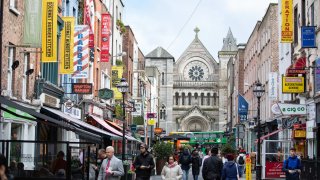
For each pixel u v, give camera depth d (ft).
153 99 298.35
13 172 46.44
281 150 111.24
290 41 112.68
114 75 151.12
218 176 67.21
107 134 88.74
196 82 398.42
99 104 124.26
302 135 108.17
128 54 189.16
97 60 127.95
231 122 295.48
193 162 100.42
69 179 40.81
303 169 85.92
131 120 189.98
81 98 110.01
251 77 220.02
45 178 34.96
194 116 390.63
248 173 85.71
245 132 225.97
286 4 112.78
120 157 119.75
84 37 94.89
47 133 88.43
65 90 99.81
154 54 394.52
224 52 392.47
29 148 67.05
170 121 386.73
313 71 103.81
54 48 74.43
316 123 100.17
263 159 104.42
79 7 109.60
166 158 133.59
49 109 81.35
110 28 142.92
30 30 69.26
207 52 401.08
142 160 69.62
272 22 159.94
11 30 70.49
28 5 69.41
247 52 238.68
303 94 110.63
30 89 78.59
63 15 96.07
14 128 74.33
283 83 104.73
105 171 55.52
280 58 145.07
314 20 105.70
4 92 65.98
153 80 312.71
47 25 74.33
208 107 395.55
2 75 67.15
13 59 71.72
